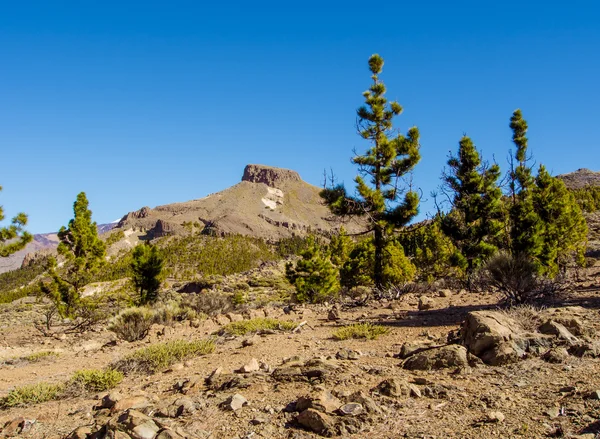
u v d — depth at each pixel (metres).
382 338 10.20
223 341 12.41
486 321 7.35
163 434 4.44
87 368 10.94
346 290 32.00
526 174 38.34
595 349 6.51
